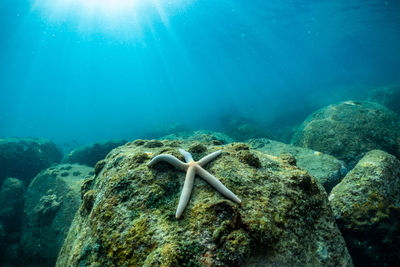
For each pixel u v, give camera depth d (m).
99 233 2.26
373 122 6.49
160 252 1.86
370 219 3.00
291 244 2.08
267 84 92.38
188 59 81.69
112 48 67.50
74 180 7.21
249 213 2.12
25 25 35.03
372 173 3.40
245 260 1.80
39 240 5.76
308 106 26.61
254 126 18.23
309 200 2.55
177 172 2.68
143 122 55.06
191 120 41.16
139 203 2.39
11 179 8.38
